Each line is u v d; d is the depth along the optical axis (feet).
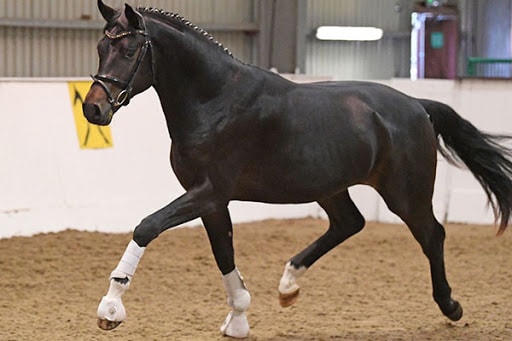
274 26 55.06
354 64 64.03
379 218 47.37
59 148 39.37
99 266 33.96
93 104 20.66
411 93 46.91
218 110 22.07
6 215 37.55
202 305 28.27
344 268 34.91
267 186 22.95
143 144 41.98
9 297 29.07
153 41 21.67
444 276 25.61
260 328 25.23
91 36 49.08
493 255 38.01
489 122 45.78
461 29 67.56
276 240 40.68
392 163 24.59
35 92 38.93
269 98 22.59
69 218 39.27
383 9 64.80
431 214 25.45
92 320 25.86
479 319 26.58
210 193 21.97
